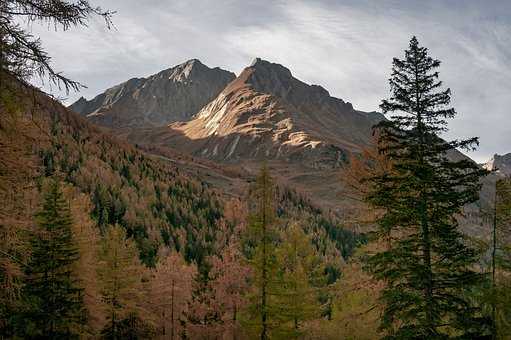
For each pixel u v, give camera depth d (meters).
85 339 30.92
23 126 10.05
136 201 128.62
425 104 15.33
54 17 8.99
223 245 109.81
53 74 9.02
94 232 42.97
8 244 10.82
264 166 24.20
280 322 23.47
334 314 24.50
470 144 14.78
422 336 14.34
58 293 25.98
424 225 14.94
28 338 24.28
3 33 8.59
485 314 17.05
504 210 16.02
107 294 36.28
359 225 18.25
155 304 43.72
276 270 23.97
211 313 42.75
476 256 14.45
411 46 15.78
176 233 115.00
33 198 22.78
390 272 15.01
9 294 11.46
